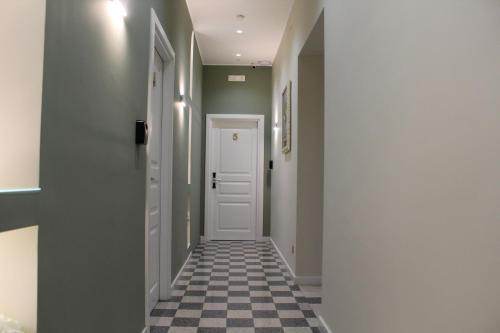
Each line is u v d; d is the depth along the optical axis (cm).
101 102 164
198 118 629
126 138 205
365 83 197
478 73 103
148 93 253
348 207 224
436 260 124
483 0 101
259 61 683
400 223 152
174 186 375
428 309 128
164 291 350
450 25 117
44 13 113
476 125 104
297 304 343
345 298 226
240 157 712
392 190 161
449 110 117
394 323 156
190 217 537
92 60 153
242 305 339
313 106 416
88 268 152
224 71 706
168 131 349
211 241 693
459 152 112
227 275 447
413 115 142
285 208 505
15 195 97
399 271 152
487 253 99
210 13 486
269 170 705
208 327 286
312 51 403
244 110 704
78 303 142
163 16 307
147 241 257
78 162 140
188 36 477
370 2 190
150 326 286
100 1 161
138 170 233
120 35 190
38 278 111
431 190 128
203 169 698
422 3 135
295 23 437
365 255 193
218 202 707
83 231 146
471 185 106
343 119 238
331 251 262
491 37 98
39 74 112
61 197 126
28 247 110
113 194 184
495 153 96
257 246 647
